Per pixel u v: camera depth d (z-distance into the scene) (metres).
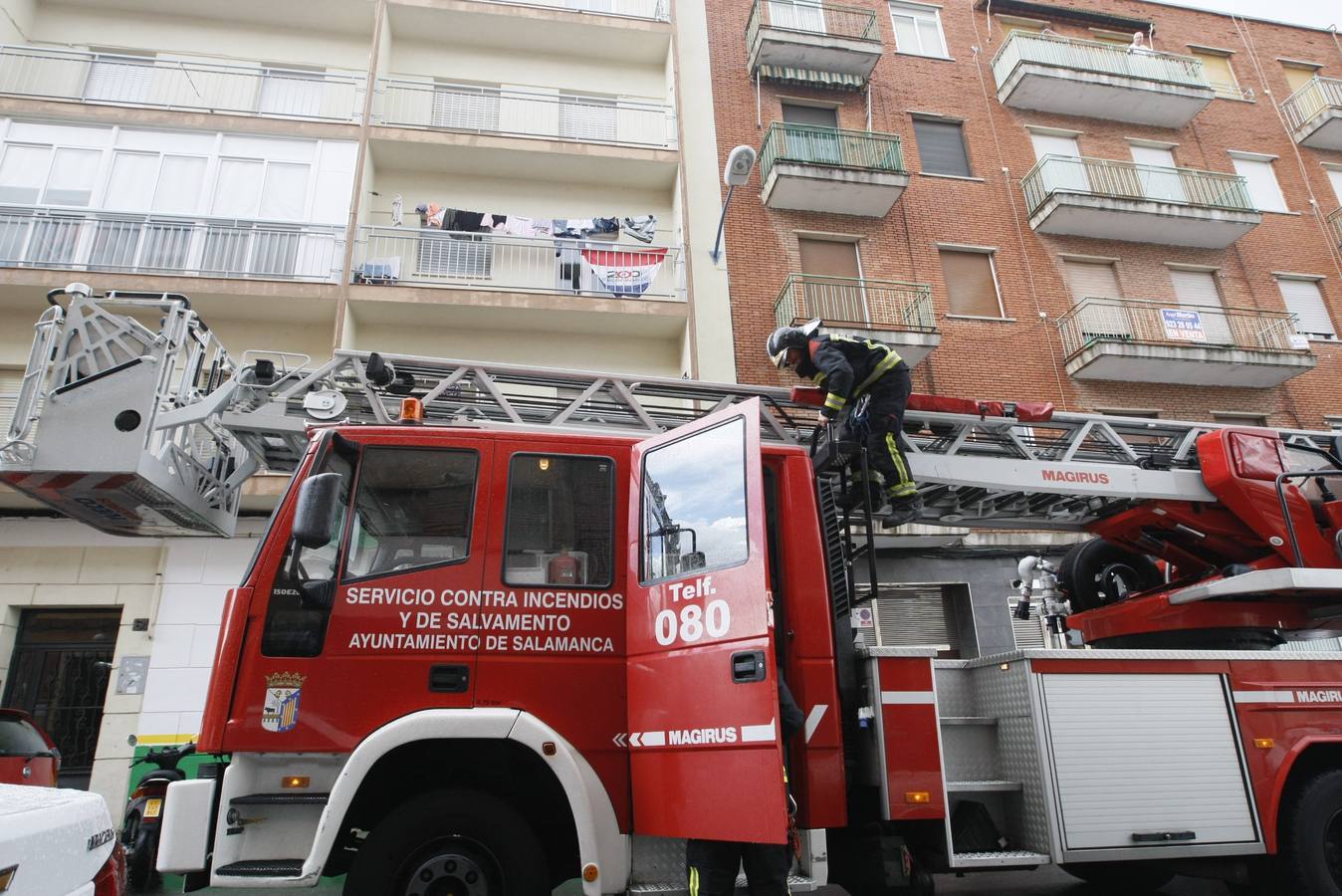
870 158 15.82
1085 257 16.59
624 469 4.32
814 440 5.38
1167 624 5.84
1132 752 4.53
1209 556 6.26
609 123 15.73
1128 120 18.27
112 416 4.59
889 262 15.71
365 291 12.77
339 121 13.99
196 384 5.41
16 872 2.23
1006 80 17.53
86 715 11.27
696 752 3.48
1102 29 19.28
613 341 14.27
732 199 15.34
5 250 12.27
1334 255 18.00
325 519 3.59
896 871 4.09
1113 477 5.94
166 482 4.83
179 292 12.28
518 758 3.95
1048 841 4.26
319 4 14.95
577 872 4.07
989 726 4.76
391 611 3.85
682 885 3.72
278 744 3.58
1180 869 4.89
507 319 13.59
